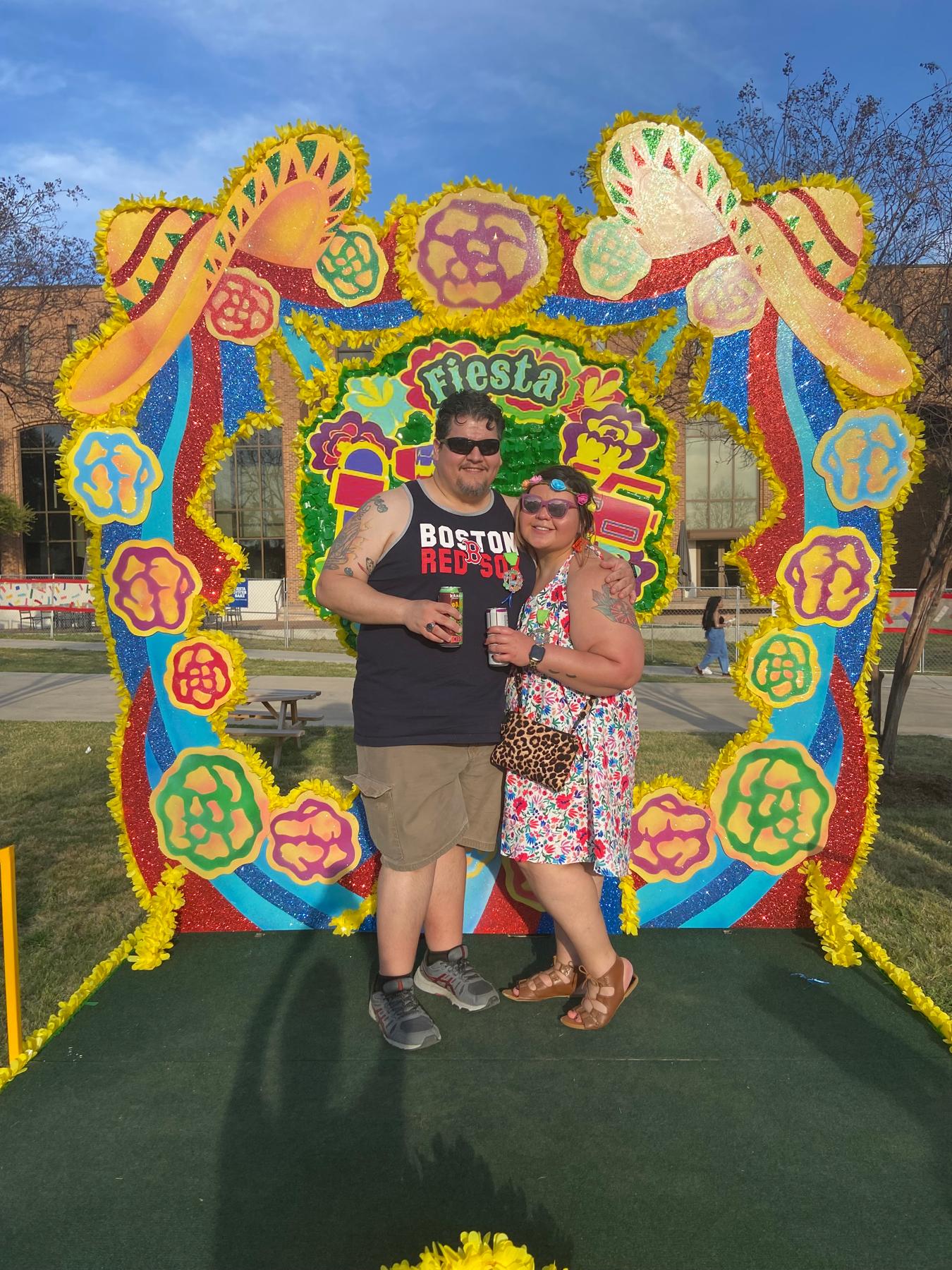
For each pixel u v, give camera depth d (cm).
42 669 1288
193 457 321
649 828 337
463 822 274
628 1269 178
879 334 312
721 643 1327
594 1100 235
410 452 323
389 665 266
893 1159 213
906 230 638
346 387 322
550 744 247
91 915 389
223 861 336
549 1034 270
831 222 314
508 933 343
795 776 332
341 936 336
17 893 414
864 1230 189
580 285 319
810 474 322
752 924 342
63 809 552
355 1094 238
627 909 334
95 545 317
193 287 315
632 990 285
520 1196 199
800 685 328
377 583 270
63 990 316
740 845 337
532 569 281
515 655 242
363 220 315
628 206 315
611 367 322
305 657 1488
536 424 323
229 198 313
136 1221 191
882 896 415
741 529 2481
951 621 1794
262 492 2584
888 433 315
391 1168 208
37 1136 221
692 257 317
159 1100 236
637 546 325
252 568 2591
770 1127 225
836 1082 245
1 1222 191
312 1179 204
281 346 319
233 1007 285
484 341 320
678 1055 258
